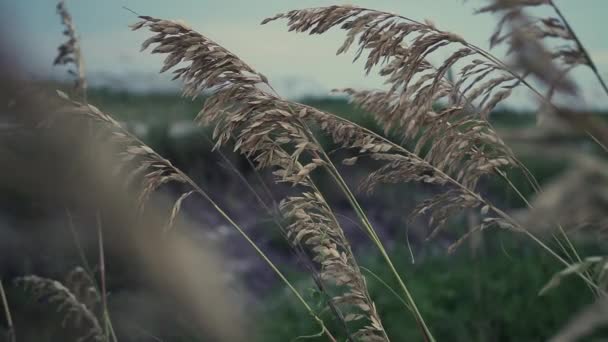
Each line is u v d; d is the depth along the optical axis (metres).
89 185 2.82
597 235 1.17
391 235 6.95
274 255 5.97
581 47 1.33
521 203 3.74
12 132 2.76
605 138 0.97
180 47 2.00
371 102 2.23
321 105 8.61
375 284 4.57
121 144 2.29
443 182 2.09
